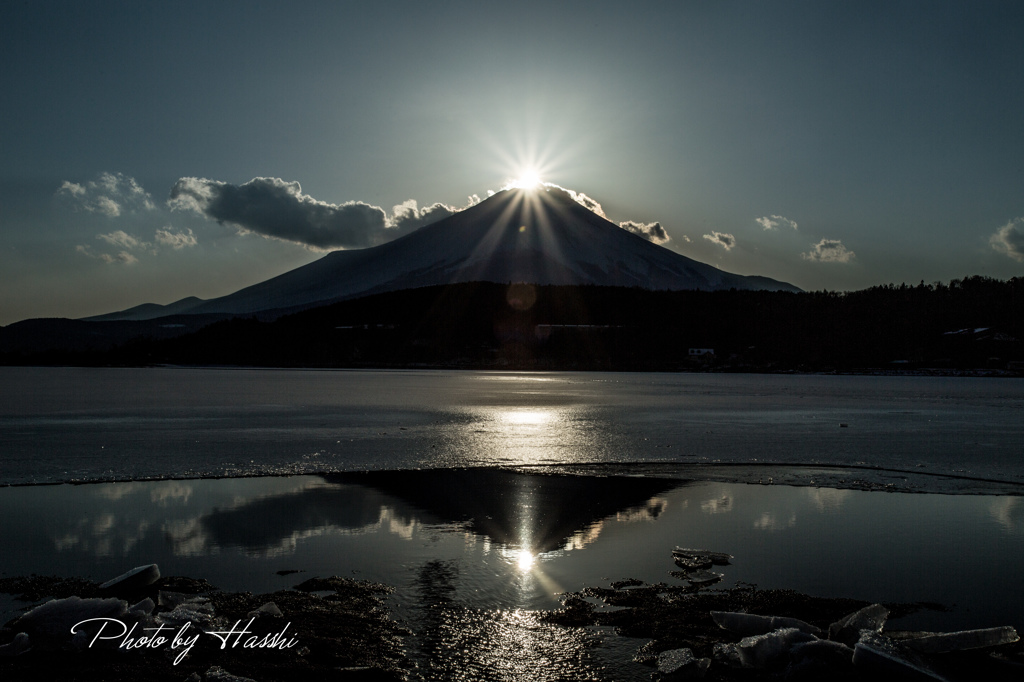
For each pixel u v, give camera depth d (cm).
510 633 816
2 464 1962
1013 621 861
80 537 1214
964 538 1241
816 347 17488
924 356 16450
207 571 1036
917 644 761
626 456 2170
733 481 1761
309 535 1232
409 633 812
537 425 3127
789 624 823
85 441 2475
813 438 2692
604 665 738
